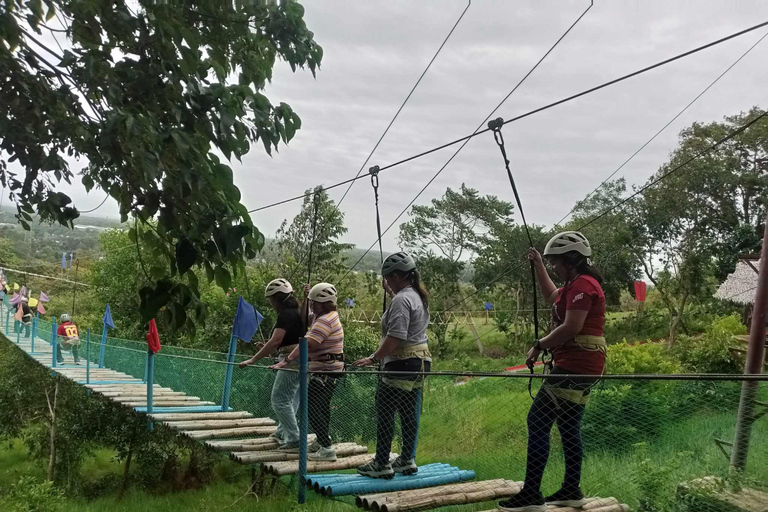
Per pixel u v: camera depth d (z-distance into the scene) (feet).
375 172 16.71
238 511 32.78
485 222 110.22
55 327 45.21
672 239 89.81
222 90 11.05
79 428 50.62
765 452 13.62
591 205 94.43
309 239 58.18
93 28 10.51
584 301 10.59
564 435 10.82
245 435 20.17
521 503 11.03
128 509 42.27
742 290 53.88
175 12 10.93
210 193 10.85
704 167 84.17
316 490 13.74
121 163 10.44
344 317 58.49
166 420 22.20
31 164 11.17
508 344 106.52
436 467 14.51
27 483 40.11
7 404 58.70
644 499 12.57
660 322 96.68
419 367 13.65
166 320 11.15
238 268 11.86
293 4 13.26
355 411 16.65
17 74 10.33
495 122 13.21
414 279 14.11
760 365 21.50
